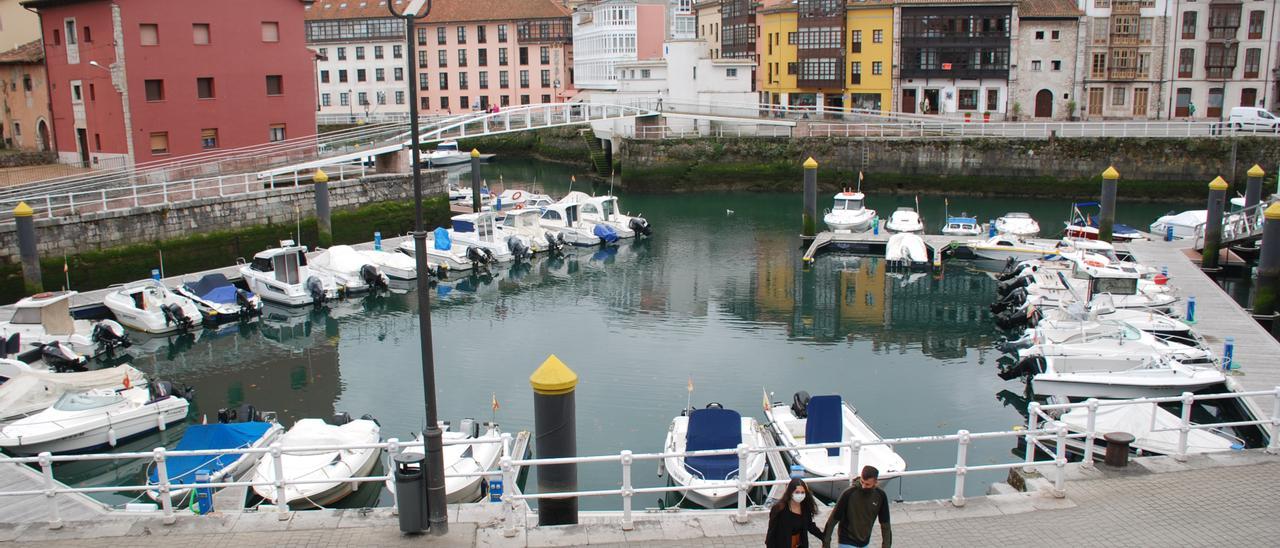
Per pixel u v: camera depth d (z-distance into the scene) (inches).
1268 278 1170.6
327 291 1381.6
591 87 3695.9
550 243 1743.4
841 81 2950.3
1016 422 861.2
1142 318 1043.9
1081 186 2279.8
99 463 802.8
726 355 1093.8
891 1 2829.7
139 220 1444.4
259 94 1919.3
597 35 3570.4
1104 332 973.8
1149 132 2295.8
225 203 1550.2
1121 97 2751.0
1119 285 1122.0
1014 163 2321.6
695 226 2028.8
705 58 2903.5
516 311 1334.9
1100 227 1590.8
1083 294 1199.6
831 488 668.1
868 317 1275.8
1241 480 518.9
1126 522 470.0
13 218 1406.3
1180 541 449.4
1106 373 872.9
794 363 1057.5
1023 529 463.5
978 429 844.6
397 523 474.6
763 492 682.2
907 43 2844.5
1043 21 2741.1
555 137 3415.4
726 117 2603.3
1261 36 2645.2
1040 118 2792.8
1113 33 2704.2
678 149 2534.5
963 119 2496.3
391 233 1831.9
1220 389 866.8
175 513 502.3
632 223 1881.2
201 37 1828.2
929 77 2842.0
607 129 2711.6
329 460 700.0
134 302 1234.0
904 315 1285.7
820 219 2082.9
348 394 978.7
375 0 4072.3
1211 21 2659.9
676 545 451.5
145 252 1451.8
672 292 1440.7
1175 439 679.1
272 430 754.8
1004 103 2783.0
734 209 2257.6
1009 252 1595.7
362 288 1439.5
